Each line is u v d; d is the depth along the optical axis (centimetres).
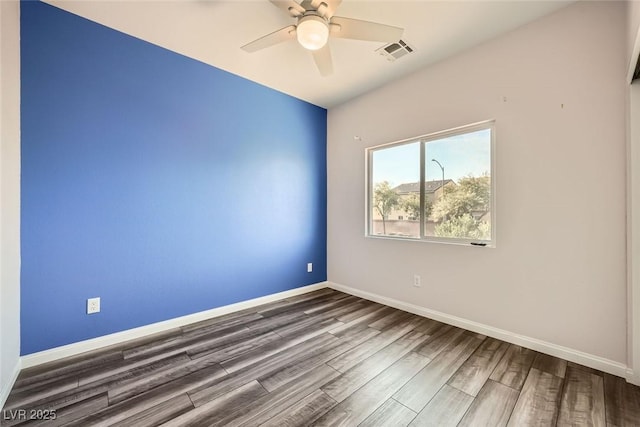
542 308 216
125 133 238
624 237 183
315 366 198
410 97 303
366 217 360
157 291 256
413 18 215
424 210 303
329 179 405
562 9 205
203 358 209
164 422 145
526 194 223
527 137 222
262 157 334
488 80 244
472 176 263
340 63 280
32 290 198
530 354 213
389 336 246
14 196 183
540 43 215
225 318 289
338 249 394
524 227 225
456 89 265
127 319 240
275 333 253
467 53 256
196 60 278
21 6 194
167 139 262
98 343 225
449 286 273
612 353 187
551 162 211
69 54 212
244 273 319
